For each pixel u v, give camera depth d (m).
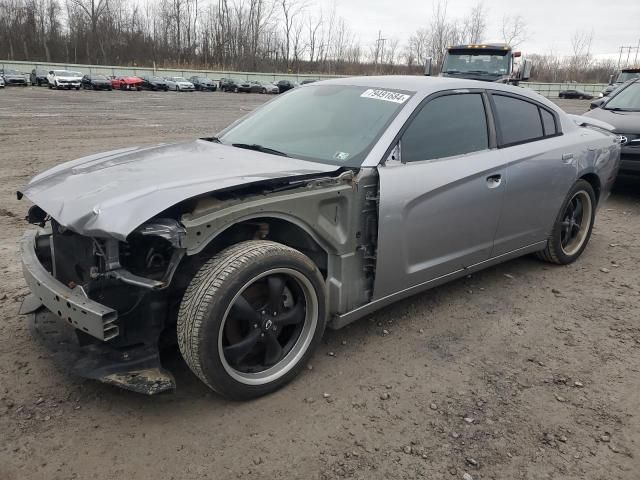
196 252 2.55
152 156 3.38
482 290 4.39
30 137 12.89
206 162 3.16
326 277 3.18
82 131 14.42
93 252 2.69
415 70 62.66
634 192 8.29
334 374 3.13
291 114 3.91
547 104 4.66
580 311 4.07
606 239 5.91
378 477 2.38
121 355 2.72
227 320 2.72
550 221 4.59
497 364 3.31
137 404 2.81
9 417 2.67
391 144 3.30
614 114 7.74
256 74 65.62
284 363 2.96
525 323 3.85
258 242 2.79
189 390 2.94
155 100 31.98
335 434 2.64
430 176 3.41
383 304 3.42
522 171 4.10
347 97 3.81
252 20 76.50
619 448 2.61
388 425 2.71
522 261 5.11
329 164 3.22
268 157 3.32
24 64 58.00
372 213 3.20
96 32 77.25
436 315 3.91
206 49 77.94
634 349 3.54
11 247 4.99
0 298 3.90
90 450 2.48
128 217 2.39
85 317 2.50
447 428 2.71
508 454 2.54
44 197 2.86
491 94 4.09
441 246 3.62
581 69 74.19
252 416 2.75
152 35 80.19
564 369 3.28
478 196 3.75
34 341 3.34
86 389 2.91
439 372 3.19
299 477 2.36
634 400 2.99
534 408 2.89
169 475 2.35
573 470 2.46
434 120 3.62
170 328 2.98
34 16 76.94
